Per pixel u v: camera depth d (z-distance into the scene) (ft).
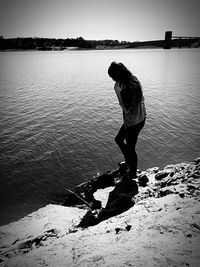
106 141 52.08
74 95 101.14
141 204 11.48
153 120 64.39
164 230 7.98
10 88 123.54
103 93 103.55
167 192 12.95
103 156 45.62
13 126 62.44
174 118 65.46
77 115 71.05
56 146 50.14
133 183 15.90
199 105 77.71
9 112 75.72
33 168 41.88
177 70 192.13
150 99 88.58
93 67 245.65
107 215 13.25
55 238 11.73
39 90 115.96
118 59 360.48
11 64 310.86
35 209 31.91
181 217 8.61
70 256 8.36
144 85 121.19
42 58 457.68
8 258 10.44
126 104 12.55
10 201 33.53
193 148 48.52
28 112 75.46
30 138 54.44
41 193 35.19
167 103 81.82
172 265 6.07
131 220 9.84
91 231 10.14
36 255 9.43
